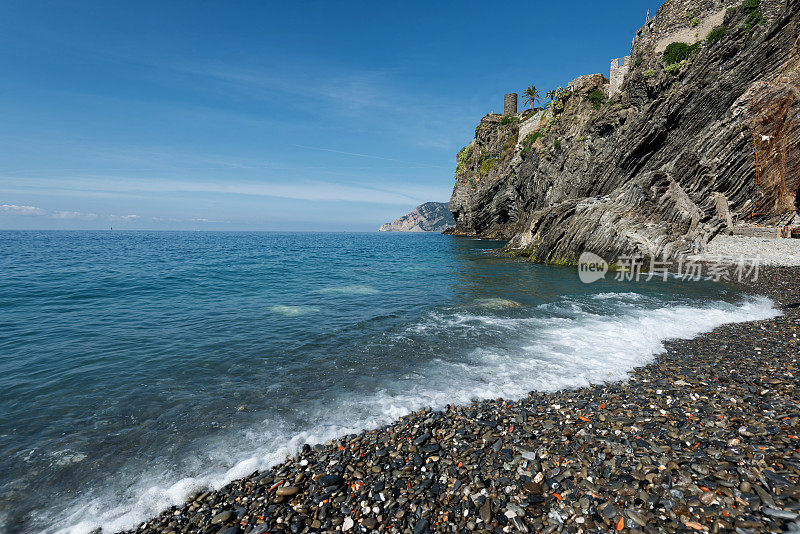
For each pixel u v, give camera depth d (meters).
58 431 7.46
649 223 35.03
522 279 28.44
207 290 24.45
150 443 7.06
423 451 6.48
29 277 29.84
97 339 13.62
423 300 20.53
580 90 70.88
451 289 24.20
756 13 41.03
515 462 6.01
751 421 6.53
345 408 8.33
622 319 15.55
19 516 5.28
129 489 5.82
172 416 8.06
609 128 58.25
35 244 79.81
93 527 5.09
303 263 43.62
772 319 14.45
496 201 96.69
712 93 43.19
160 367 10.91
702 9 48.19
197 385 9.64
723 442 5.99
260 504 5.38
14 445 6.96
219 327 15.21
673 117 46.78
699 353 11.09
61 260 44.19
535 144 81.12
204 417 8.02
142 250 64.94
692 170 41.28
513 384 9.35
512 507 5.03
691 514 4.57
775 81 37.56
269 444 6.98
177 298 21.62
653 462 5.65
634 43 57.69
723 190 40.38
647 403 7.81
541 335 13.51
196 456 6.65
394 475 5.87
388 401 8.62
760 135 37.78
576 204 40.78
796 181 36.56
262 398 8.88
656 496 4.93
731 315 15.60
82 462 6.49
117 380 9.97
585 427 6.94
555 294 21.69
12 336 14.01
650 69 52.09
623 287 23.61
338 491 5.57
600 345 12.27
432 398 8.70
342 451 6.62
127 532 5.00
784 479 4.89
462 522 4.84
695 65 45.38
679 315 15.93
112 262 42.97
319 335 13.98
